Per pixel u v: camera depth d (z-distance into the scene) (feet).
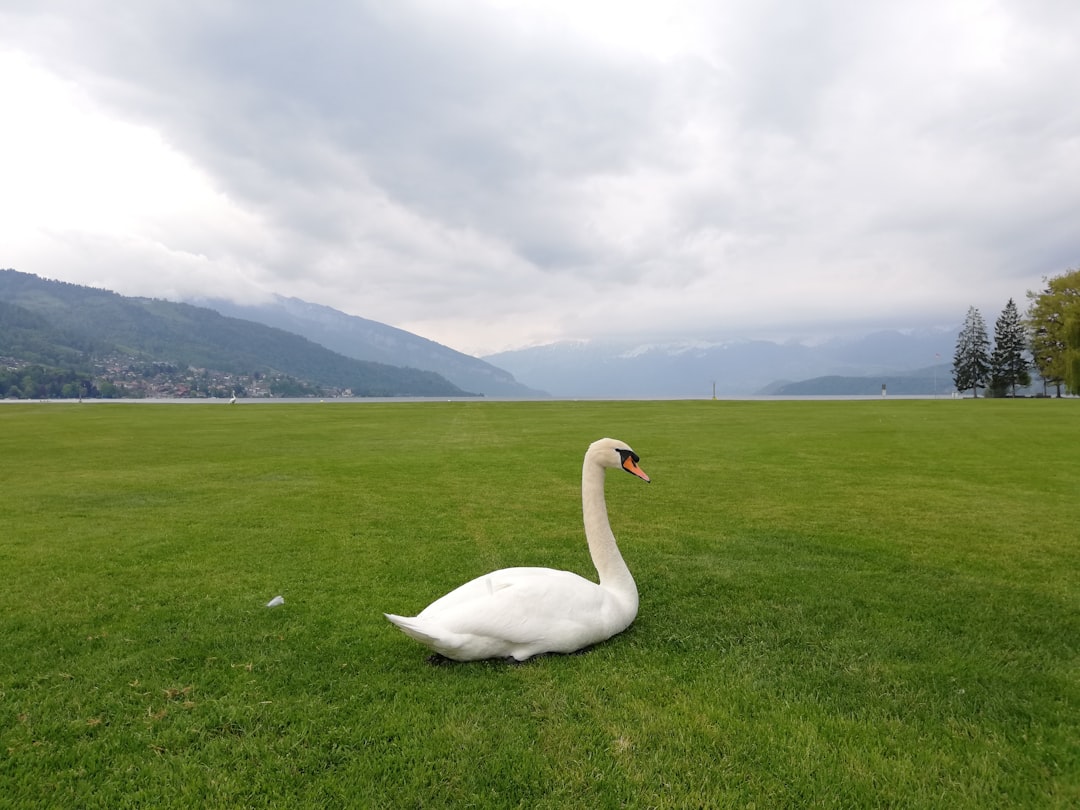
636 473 18.47
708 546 29.60
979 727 14.10
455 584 24.17
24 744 13.41
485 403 192.13
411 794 11.75
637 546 29.60
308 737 13.53
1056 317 226.79
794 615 20.71
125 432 89.25
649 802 11.59
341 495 42.60
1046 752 13.10
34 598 22.48
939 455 61.82
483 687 15.46
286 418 119.96
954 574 25.36
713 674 16.35
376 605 21.75
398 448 70.38
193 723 14.15
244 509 38.06
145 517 35.86
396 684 15.71
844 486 45.47
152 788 12.03
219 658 17.46
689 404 168.66
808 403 167.84
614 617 17.78
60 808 11.50
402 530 32.83
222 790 11.93
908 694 15.48
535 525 33.96
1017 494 42.32
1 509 38.06
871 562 26.99
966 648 18.29
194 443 75.51
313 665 16.96
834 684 15.97
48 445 72.90
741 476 49.88
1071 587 23.80
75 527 33.47
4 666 17.07
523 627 15.72
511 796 11.75
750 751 13.08
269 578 24.80
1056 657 17.79
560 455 63.87
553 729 13.71
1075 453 62.80
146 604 21.91
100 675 16.48
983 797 11.77
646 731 13.67
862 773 12.39
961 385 326.65
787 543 30.17
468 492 43.75
